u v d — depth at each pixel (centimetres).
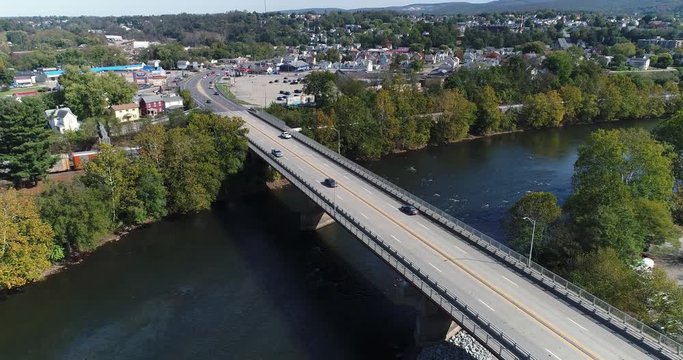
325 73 19912
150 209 10512
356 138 14862
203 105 18450
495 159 15038
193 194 10762
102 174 9662
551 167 14138
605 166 9269
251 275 8581
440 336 6650
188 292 8050
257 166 12888
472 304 5650
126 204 10119
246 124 15075
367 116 15300
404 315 7425
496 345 4906
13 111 10750
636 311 5991
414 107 16462
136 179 10375
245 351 6656
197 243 9762
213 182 11175
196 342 6844
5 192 8562
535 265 6359
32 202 8338
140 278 8456
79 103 17188
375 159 15125
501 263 6669
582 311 5541
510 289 5988
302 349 6681
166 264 8931
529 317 5422
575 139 17575
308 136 14275
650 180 9094
